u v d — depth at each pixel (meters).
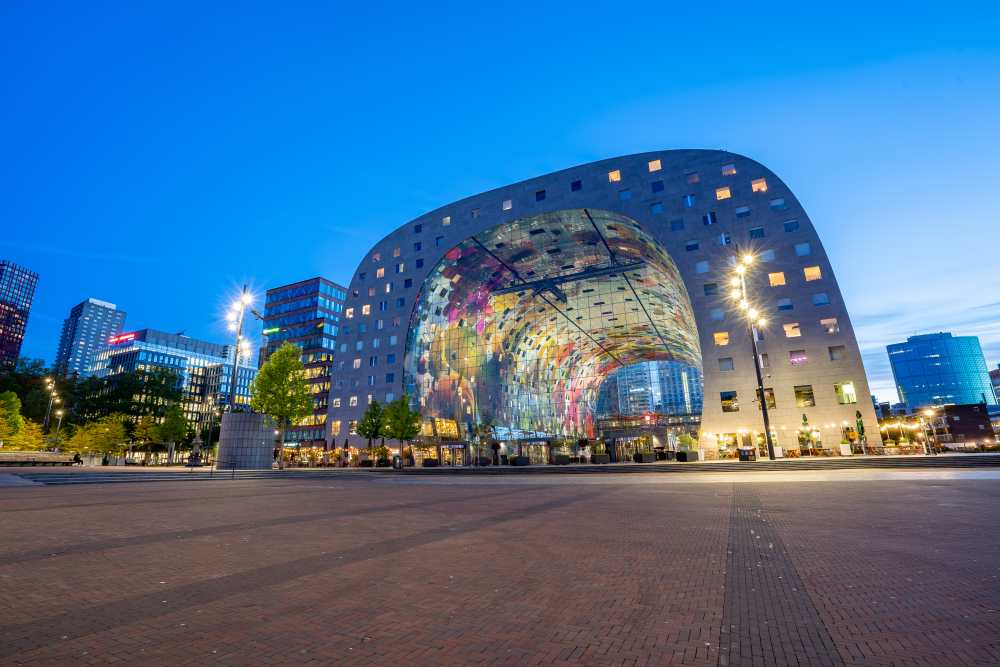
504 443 67.50
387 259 70.00
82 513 13.03
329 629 4.52
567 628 4.51
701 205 50.47
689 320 59.47
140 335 185.75
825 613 4.79
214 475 33.34
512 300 70.44
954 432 76.44
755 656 3.82
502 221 60.28
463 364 67.88
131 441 85.19
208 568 6.85
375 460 57.56
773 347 44.62
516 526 10.65
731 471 30.61
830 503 13.61
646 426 88.88
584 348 85.62
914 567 6.46
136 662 3.76
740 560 7.11
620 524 10.73
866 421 40.81
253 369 157.12
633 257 59.28
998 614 4.60
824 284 44.47
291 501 16.78
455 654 3.95
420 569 6.77
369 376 67.19
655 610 4.97
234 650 4.02
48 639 4.23
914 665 3.58
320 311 114.75
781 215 47.41
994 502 12.82
